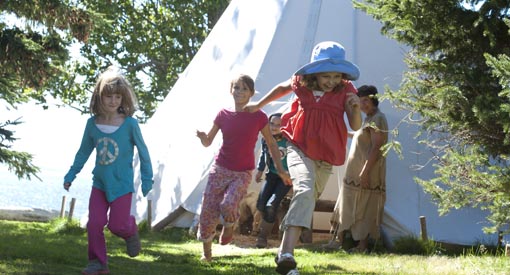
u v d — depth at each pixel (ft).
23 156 42.65
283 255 18.57
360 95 29.53
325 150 19.21
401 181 31.68
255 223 34.76
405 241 28.73
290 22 36.11
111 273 19.24
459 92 21.39
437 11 22.65
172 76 80.18
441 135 28.43
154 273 20.02
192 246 29.53
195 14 76.13
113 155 19.07
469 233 30.71
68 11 42.80
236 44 37.78
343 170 33.68
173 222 36.09
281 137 29.89
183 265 22.44
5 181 236.22
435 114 22.65
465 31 23.11
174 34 78.07
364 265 23.54
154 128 40.75
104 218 19.10
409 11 22.80
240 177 23.00
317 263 23.95
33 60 42.11
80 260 21.80
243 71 35.88
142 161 19.39
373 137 29.04
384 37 34.45
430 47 23.59
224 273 20.66
